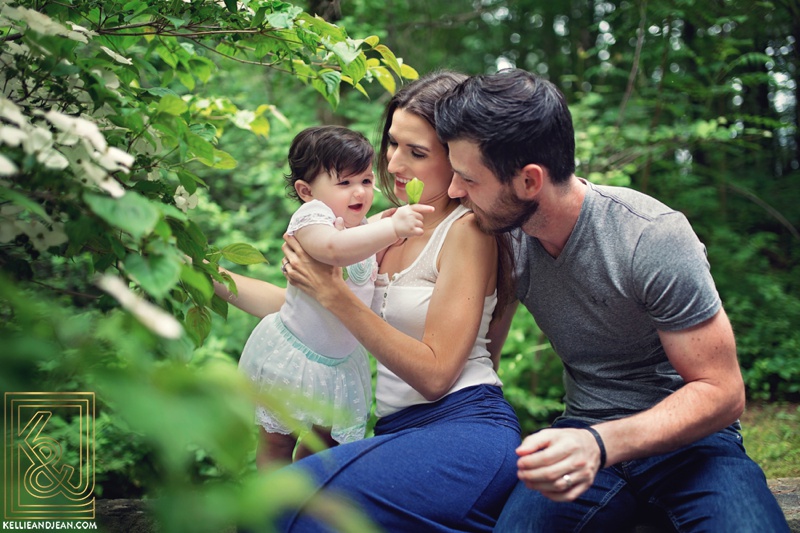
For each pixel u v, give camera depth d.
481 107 1.52
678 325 1.55
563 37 8.95
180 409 0.58
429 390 1.68
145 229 0.96
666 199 6.36
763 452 3.16
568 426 1.80
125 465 2.39
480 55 9.00
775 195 6.92
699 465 1.60
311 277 1.71
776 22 6.09
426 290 1.78
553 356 4.69
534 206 1.59
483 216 1.65
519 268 1.79
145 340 0.79
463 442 1.63
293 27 1.79
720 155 6.62
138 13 1.75
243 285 2.04
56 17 1.61
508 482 1.65
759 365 4.50
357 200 1.93
